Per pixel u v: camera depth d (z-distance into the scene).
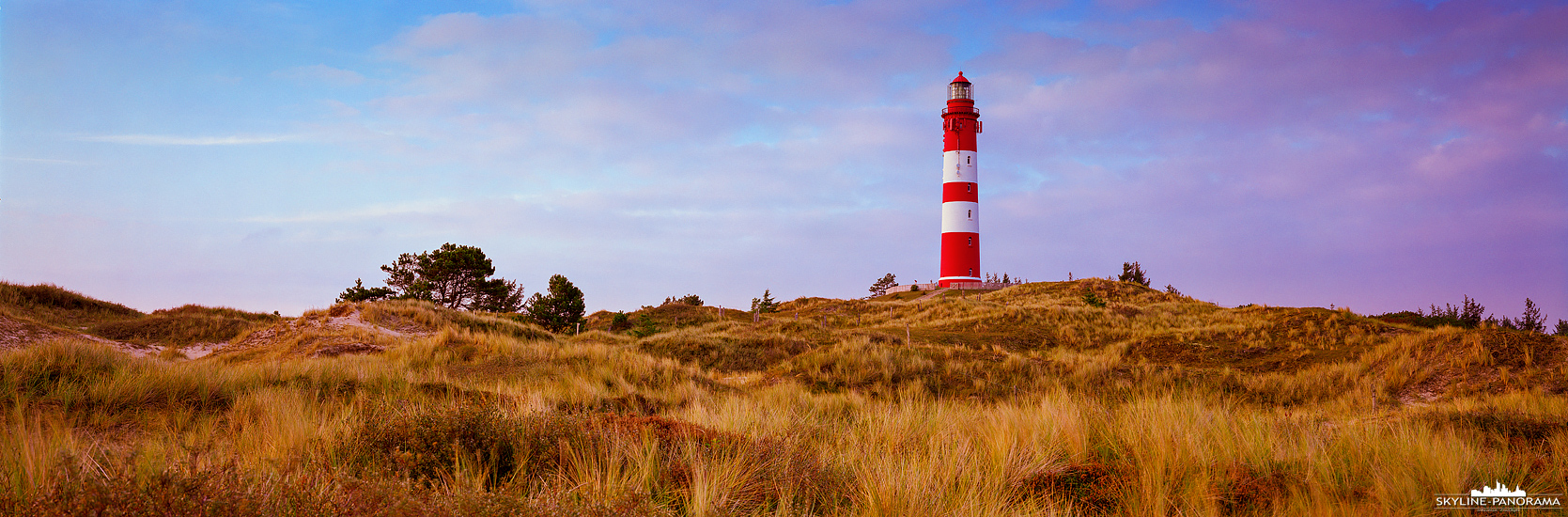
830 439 8.17
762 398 14.81
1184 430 7.33
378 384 12.28
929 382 21.42
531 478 5.44
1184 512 5.30
